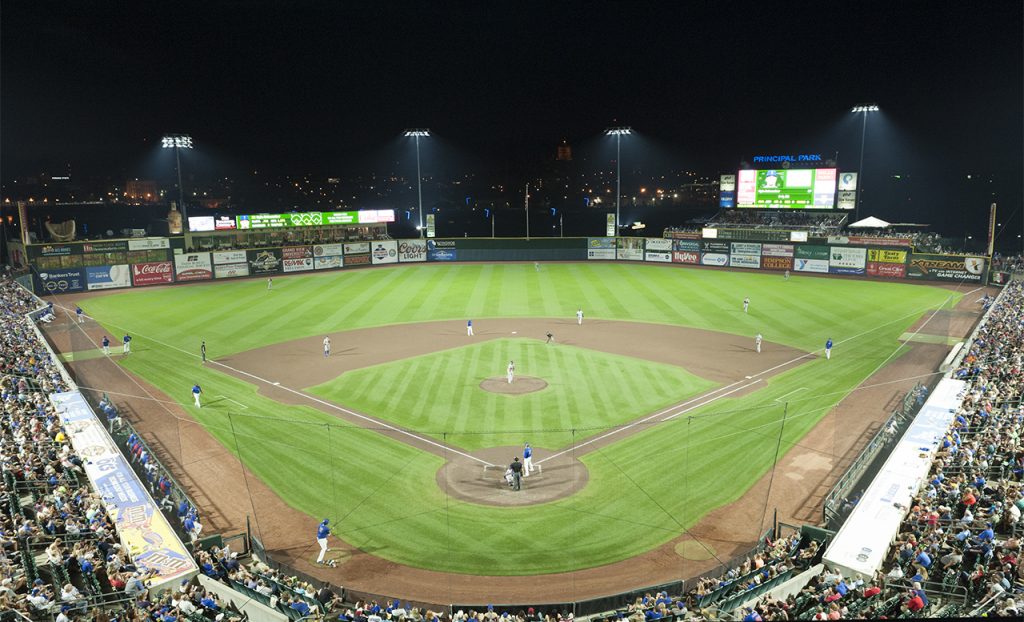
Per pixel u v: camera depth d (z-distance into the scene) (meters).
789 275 78.50
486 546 22.02
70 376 39.53
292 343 48.34
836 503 22.84
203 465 28.17
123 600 18.05
